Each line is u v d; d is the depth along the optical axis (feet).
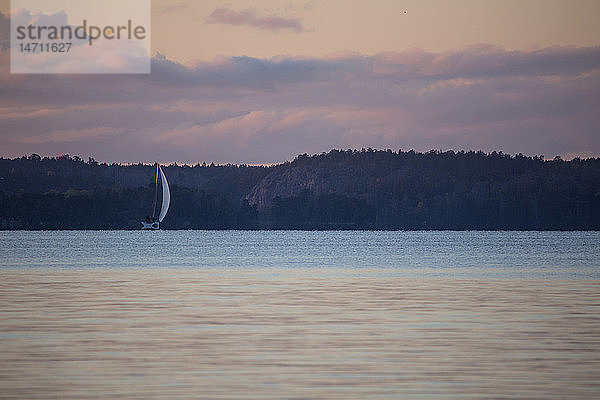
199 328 385.09
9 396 254.47
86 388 264.11
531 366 296.10
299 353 320.70
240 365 298.15
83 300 516.73
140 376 280.51
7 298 529.86
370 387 265.95
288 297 540.52
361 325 395.34
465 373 285.43
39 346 334.85
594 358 310.24
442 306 483.10
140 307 474.90
